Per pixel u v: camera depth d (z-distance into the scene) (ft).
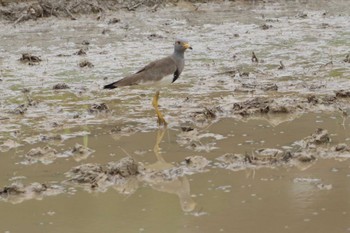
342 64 67.82
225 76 64.54
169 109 53.83
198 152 43.45
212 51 77.30
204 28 93.56
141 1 109.40
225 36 86.84
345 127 47.47
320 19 98.68
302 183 37.73
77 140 46.80
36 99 57.98
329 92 57.16
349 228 32.19
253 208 34.76
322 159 41.45
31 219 34.60
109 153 43.88
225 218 33.81
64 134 48.16
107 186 38.63
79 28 94.89
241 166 40.73
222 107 53.36
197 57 74.18
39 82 64.28
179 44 50.49
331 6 111.55
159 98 57.16
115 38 87.15
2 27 95.81
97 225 33.58
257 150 43.11
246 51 76.84
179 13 106.93
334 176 38.58
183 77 64.59
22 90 61.26
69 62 73.00
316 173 39.17
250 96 56.80
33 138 47.37
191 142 45.34
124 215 34.63
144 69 49.80
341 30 88.63
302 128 47.57
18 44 84.38
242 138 45.88
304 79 62.18
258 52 75.97
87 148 44.37
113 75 66.28
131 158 40.57
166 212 34.78
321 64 68.18
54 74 67.62
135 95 58.39
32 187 38.17
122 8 107.55
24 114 53.62
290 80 62.08
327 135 44.37
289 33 87.66
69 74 67.41
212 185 38.01
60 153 44.21
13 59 75.25
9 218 34.78
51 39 87.30
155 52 77.36
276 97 55.98
